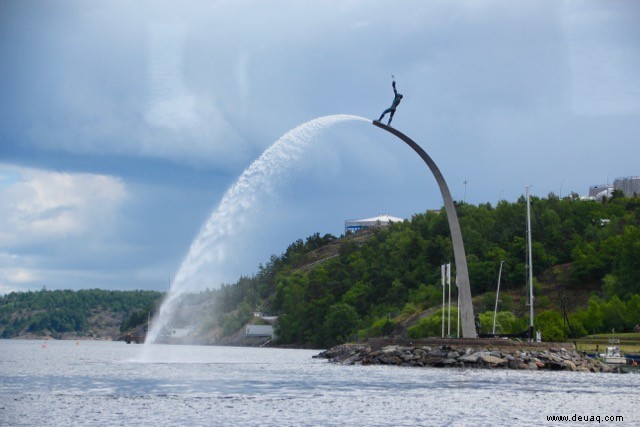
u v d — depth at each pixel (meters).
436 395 75.56
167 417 59.47
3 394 75.00
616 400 74.19
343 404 68.06
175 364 137.38
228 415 60.81
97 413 61.41
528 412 64.50
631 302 199.88
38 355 196.25
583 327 189.38
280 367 123.50
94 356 186.75
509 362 114.50
